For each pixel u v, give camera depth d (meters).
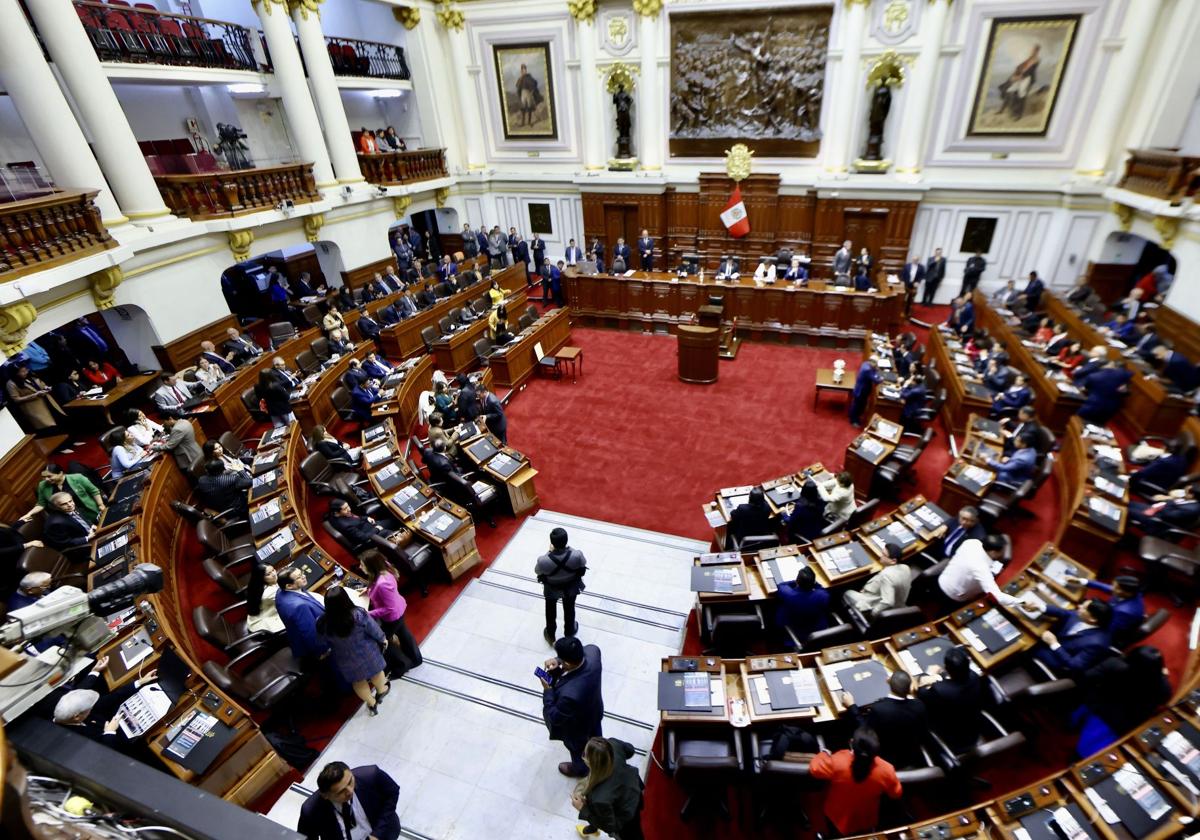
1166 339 11.67
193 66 12.42
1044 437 8.00
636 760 5.32
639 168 18.16
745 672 5.02
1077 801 3.85
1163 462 7.79
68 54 9.81
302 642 5.52
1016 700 4.77
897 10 14.30
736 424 11.09
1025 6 13.57
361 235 16.70
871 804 3.93
